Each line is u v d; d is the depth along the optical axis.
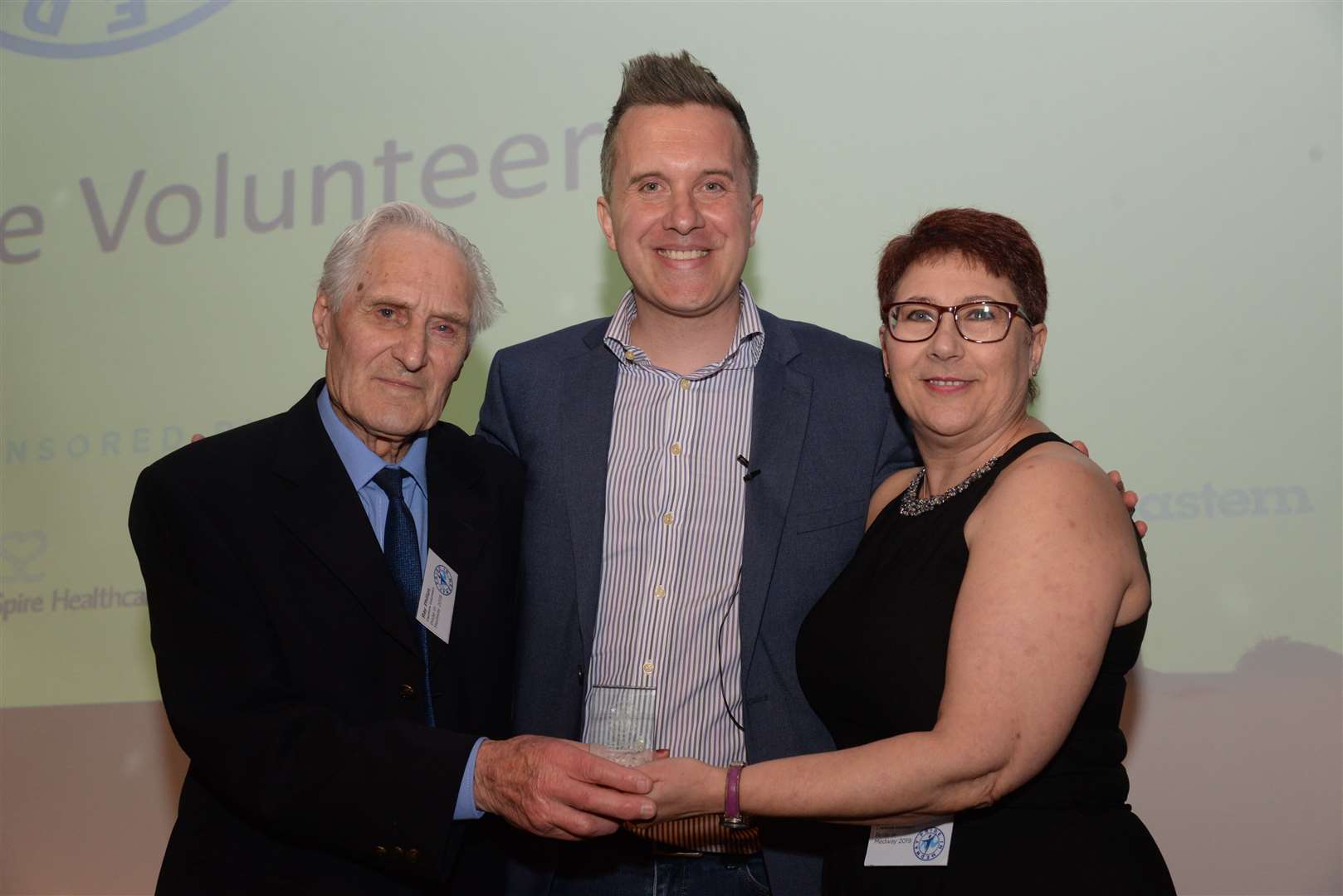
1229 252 3.34
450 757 1.98
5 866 4.13
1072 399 3.41
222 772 1.96
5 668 4.22
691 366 2.57
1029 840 1.85
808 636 2.21
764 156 3.72
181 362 4.17
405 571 2.19
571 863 2.43
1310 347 3.25
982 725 1.77
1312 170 3.29
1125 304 3.40
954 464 2.15
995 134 3.55
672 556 2.42
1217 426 3.30
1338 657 3.15
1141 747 3.29
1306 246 3.28
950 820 1.92
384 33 4.11
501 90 3.97
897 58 3.66
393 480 2.25
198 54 4.28
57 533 4.23
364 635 2.08
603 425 2.53
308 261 4.08
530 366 2.67
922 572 2.01
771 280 3.66
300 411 2.27
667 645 2.38
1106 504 1.88
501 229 3.91
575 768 1.92
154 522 2.09
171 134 4.28
